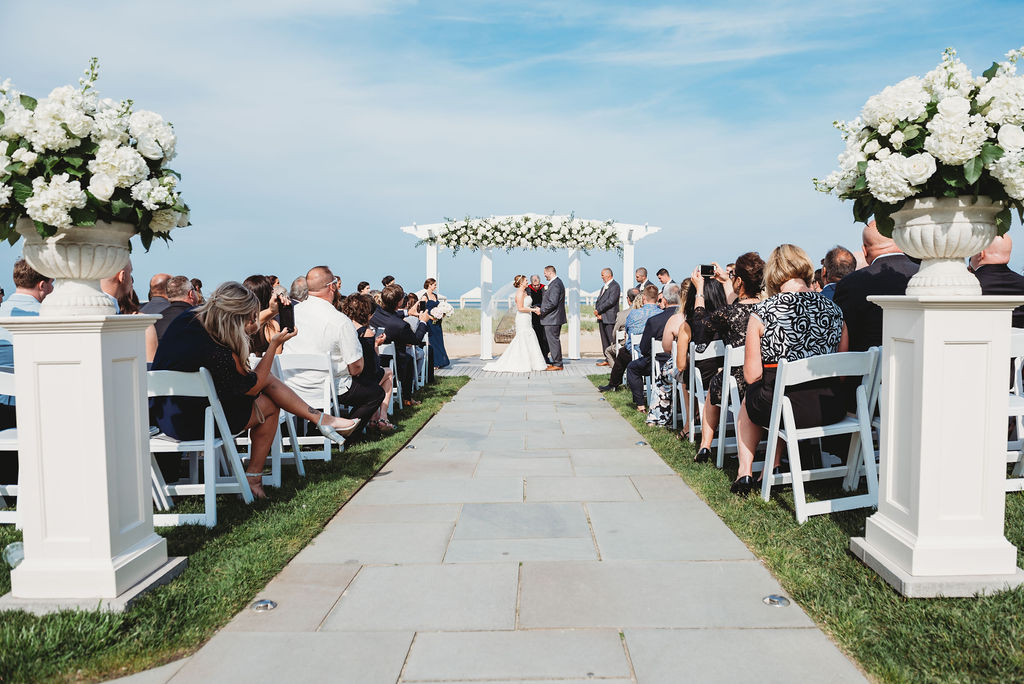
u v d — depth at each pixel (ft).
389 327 30.27
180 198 10.67
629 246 53.21
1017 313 15.75
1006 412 9.91
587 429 25.05
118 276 17.99
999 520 10.05
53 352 9.73
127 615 9.54
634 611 9.89
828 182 10.73
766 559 11.68
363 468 18.56
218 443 14.57
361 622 9.67
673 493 16.12
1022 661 8.09
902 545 10.25
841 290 16.01
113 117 10.00
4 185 9.49
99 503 9.91
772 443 14.58
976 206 9.77
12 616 9.56
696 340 20.27
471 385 39.63
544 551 12.39
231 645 9.04
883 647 8.56
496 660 8.57
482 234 51.08
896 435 10.69
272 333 19.36
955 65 9.76
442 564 11.82
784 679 8.05
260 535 13.05
